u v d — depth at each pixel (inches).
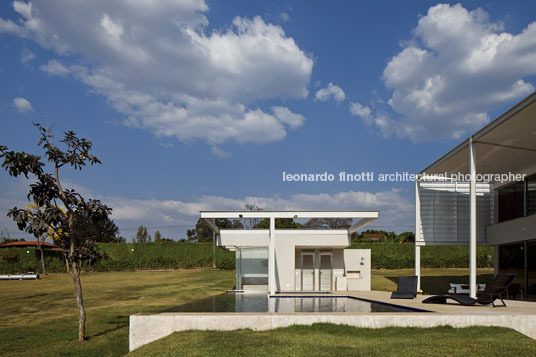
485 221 668.7
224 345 222.8
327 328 255.1
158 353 217.6
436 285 782.5
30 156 324.2
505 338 232.2
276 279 662.5
